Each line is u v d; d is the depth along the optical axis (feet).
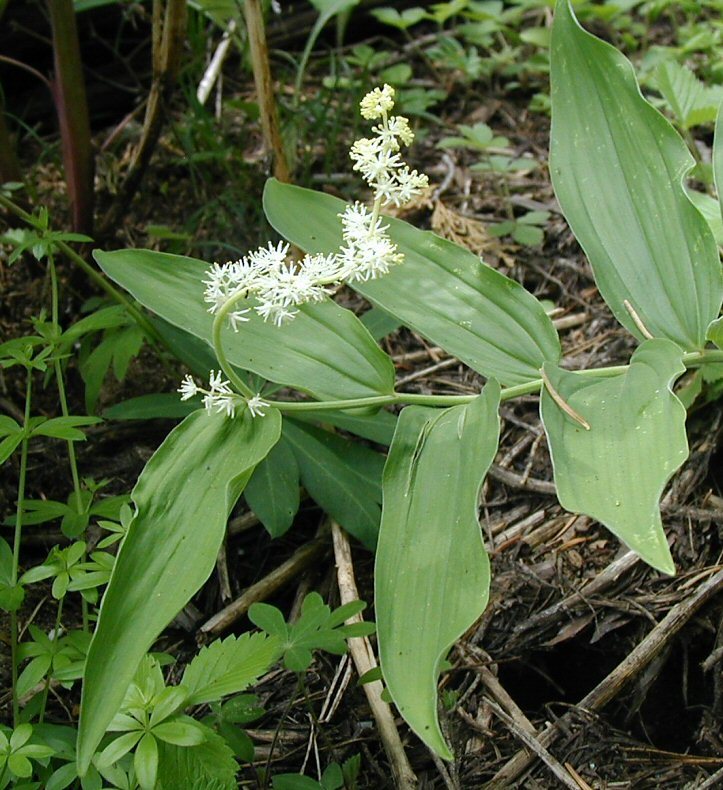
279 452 1.68
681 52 2.76
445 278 1.52
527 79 2.93
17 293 2.16
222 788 1.19
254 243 2.25
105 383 1.98
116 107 2.85
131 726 1.20
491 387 1.33
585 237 1.51
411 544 1.21
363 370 1.44
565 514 1.74
